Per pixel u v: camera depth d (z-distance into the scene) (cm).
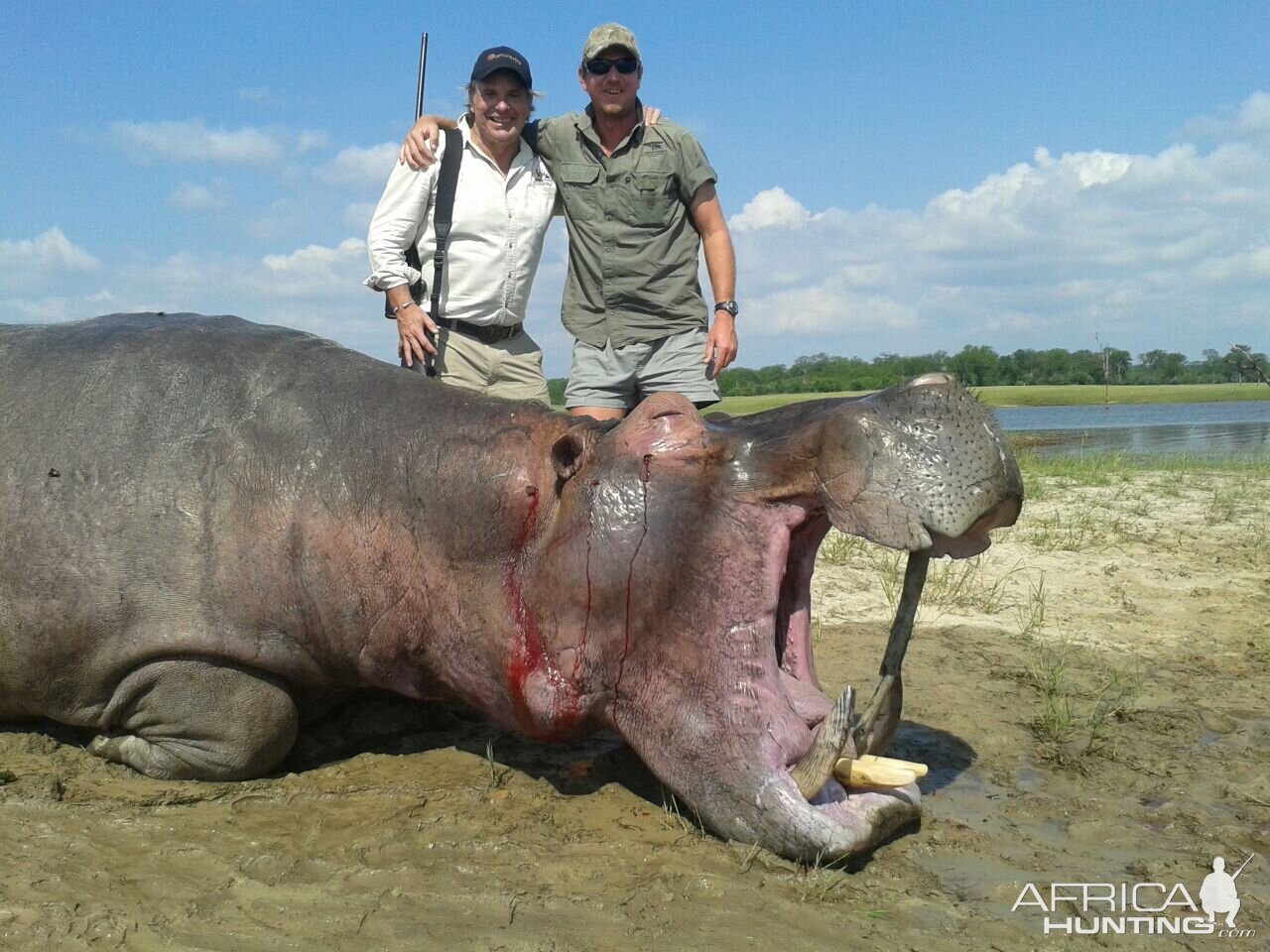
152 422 251
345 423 251
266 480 246
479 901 198
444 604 242
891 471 201
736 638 215
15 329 274
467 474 239
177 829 222
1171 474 769
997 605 411
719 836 219
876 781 210
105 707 252
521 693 234
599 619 224
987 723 295
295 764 261
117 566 243
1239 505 624
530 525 234
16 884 199
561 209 370
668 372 365
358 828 223
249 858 211
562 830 224
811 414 219
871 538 201
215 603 243
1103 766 270
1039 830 237
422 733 278
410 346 338
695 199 358
